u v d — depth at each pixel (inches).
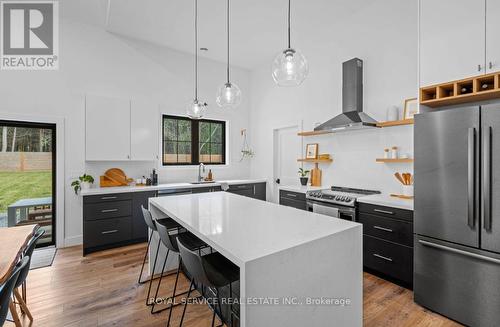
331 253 58.3
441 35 91.0
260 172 214.4
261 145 213.3
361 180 140.7
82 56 149.7
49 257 129.4
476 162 74.0
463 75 85.1
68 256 131.0
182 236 94.3
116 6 130.0
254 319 45.5
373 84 133.7
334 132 154.8
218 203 97.7
